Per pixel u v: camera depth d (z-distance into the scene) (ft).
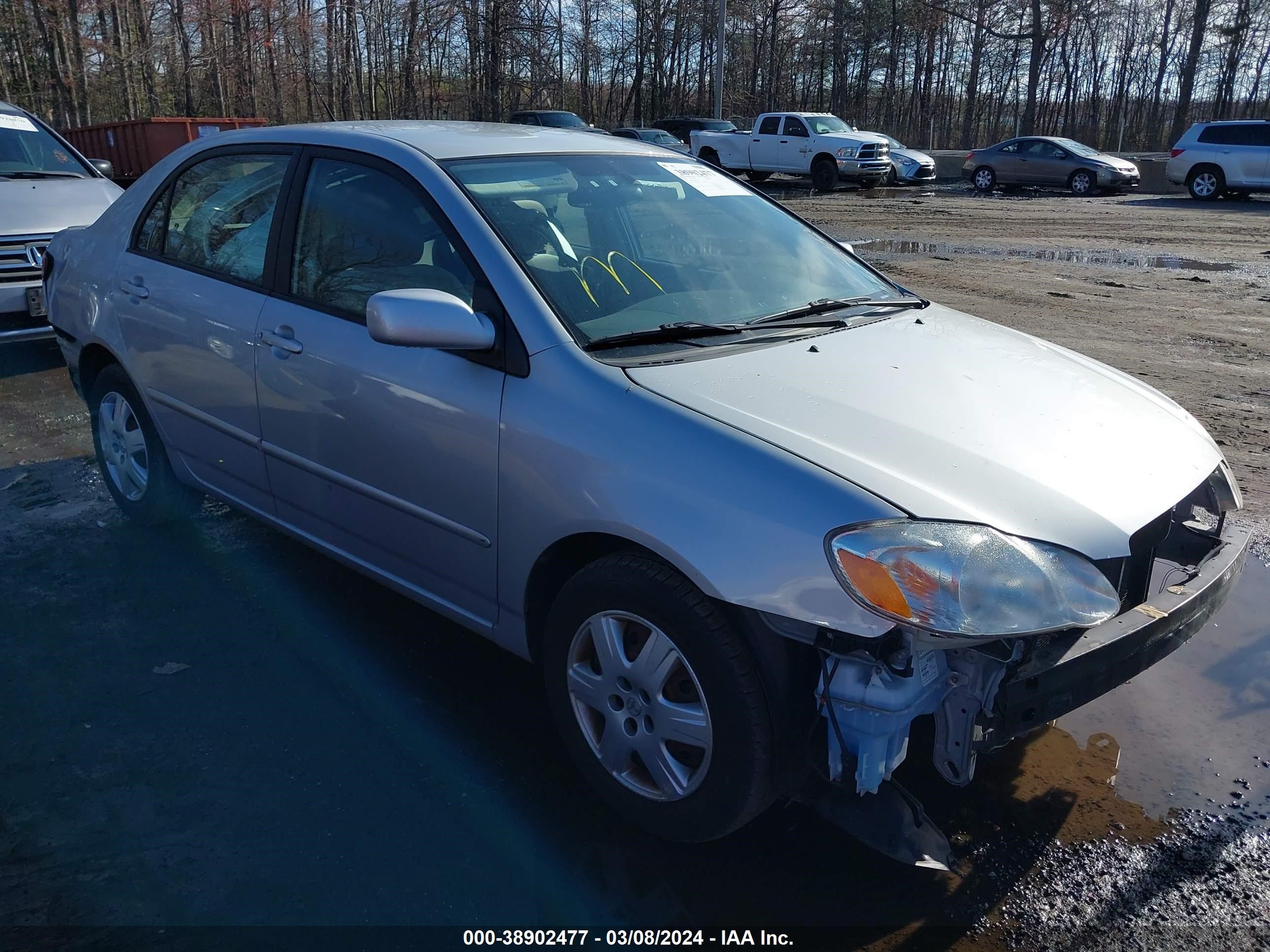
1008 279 36.96
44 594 12.89
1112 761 9.95
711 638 7.57
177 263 12.95
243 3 115.03
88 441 18.94
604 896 8.12
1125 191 75.61
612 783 8.71
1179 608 8.01
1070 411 9.05
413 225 10.13
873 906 8.04
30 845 8.54
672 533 7.62
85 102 111.45
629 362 8.74
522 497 8.70
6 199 23.30
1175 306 31.83
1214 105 166.81
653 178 11.84
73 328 14.87
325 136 11.43
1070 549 7.36
